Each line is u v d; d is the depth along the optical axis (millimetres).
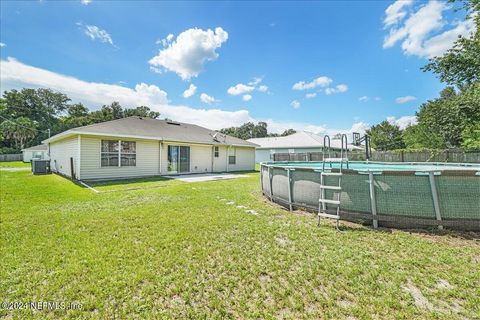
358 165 10422
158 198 7098
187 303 2223
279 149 29156
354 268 2797
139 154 13000
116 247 3414
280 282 2553
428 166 9211
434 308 2121
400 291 2357
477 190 3725
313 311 2105
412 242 3531
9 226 4352
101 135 11250
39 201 6605
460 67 11758
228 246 3479
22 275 2662
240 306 2174
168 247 3441
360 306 2156
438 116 14500
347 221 4637
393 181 4160
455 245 3404
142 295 2330
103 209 5684
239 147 19234
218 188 9102
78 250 3316
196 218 4910
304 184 5289
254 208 5809
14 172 15500
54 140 15133
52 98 48812
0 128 38188
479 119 12102
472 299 2223
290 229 4203
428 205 3949
